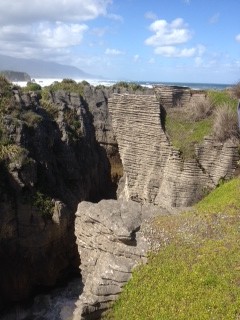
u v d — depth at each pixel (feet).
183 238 53.62
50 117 149.07
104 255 55.72
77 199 135.33
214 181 81.66
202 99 91.71
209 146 81.66
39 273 111.86
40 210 113.29
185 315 42.98
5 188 110.32
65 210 117.91
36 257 111.75
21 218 111.45
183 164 83.15
